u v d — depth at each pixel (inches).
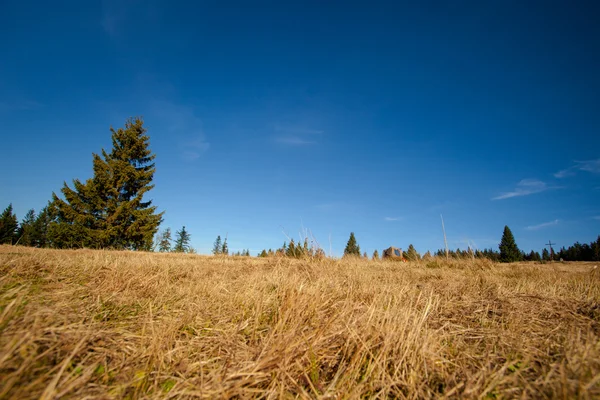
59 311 84.4
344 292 131.1
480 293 148.6
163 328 83.4
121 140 1012.5
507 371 71.4
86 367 60.9
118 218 911.7
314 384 66.1
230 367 70.2
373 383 64.9
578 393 55.6
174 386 60.8
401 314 94.0
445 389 62.2
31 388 50.8
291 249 267.1
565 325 102.4
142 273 152.5
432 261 350.3
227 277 175.6
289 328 83.0
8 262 136.4
